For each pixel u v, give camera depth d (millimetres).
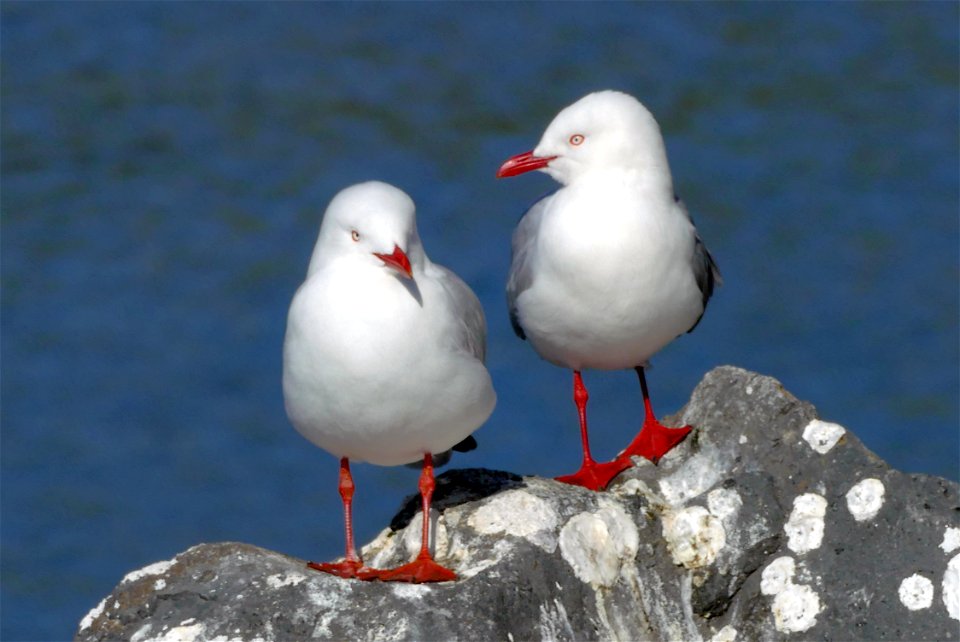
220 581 11438
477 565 11625
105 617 11383
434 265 12461
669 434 13539
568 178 14367
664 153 14289
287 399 12070
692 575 12234
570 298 13930
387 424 11789
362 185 12039
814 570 12078
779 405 12992
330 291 11617
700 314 14688
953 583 11672
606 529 12133
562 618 11531
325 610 11055
